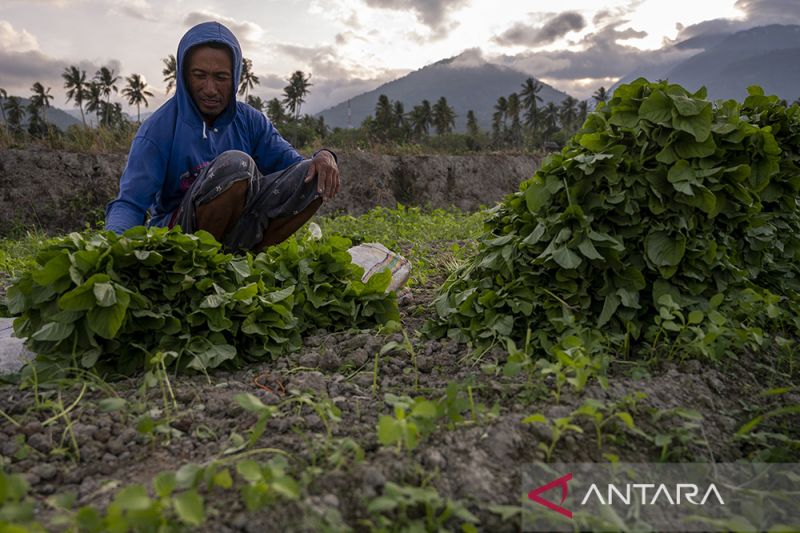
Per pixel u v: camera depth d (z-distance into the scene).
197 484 1.42
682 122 2.43
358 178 14.52
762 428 1.99
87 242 2.39
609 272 2.46
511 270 2.58
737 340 2.39
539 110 101.31
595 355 2.28
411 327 3.08
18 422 1.92
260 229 3.58
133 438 1.84
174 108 3.35
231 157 3.20
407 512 1.44
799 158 3.19
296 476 1.55
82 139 11.44
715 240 2.61
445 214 10.28
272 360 2.55
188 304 2.48
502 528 1.43
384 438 1.44
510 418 1.85
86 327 2.25
